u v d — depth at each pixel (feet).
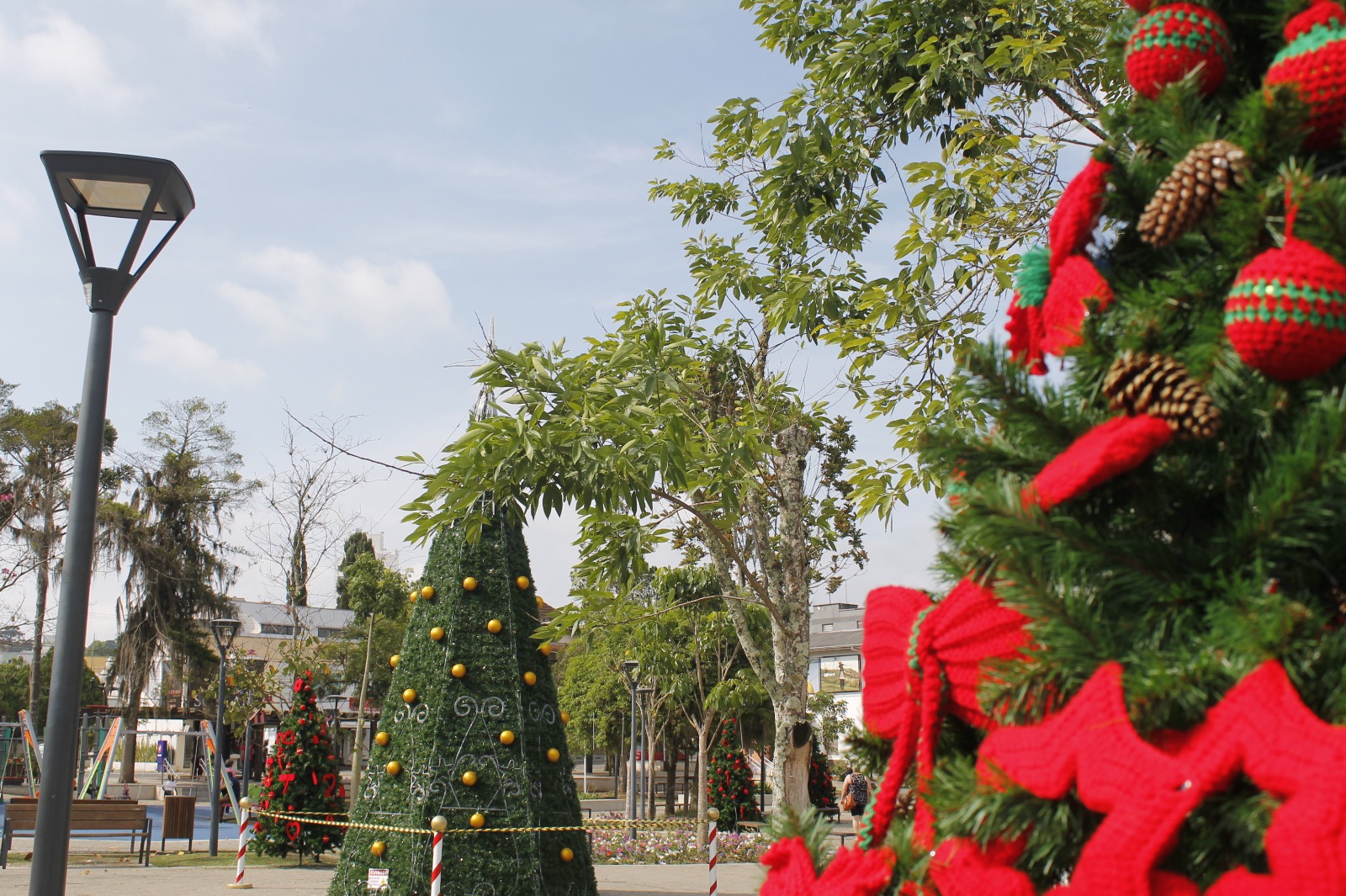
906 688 5.49
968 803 4.45
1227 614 3.95
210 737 69.56
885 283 20.71
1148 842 3.78
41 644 113.39
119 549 115.85
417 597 27.68
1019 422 5.06
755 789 72.84
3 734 101.14
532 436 21.33
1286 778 3.57
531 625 27.78
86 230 17.94
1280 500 3.88
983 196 19.44
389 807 25.55
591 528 25.81
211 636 121.49
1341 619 4.25
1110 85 18.84
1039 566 4.43
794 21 25.07
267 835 45.09
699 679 66.28
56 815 15.93
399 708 26.63
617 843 52.95
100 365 17.49
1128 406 4.61
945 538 5.46
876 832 5.30
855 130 24.40
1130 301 4.82
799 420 33.81
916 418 19.90
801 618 32.19
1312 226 4.09
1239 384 4.34
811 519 40.63
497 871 24.76
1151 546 4.35
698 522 32.65
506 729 26.05
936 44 21.35
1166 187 4.66
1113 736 4.03
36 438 112.78
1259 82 5.23
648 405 23.72
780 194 25.20
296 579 77.15
